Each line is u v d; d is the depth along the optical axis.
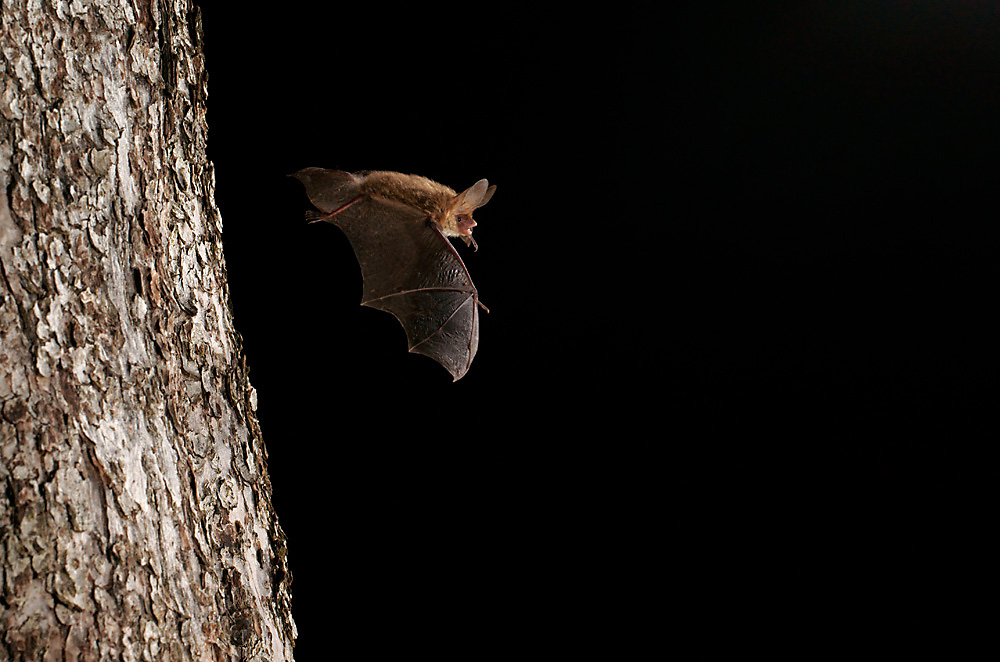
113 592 1.41
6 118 1.37
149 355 1.56
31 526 1.30
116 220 1.56
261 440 1.60
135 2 1.56
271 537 1.60
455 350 1.72
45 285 1.39
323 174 1.71
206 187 1.59
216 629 1.57
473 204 1.73
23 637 1.28
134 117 1.56
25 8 1.41
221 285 1.59
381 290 1.71
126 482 1.49
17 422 1.31
